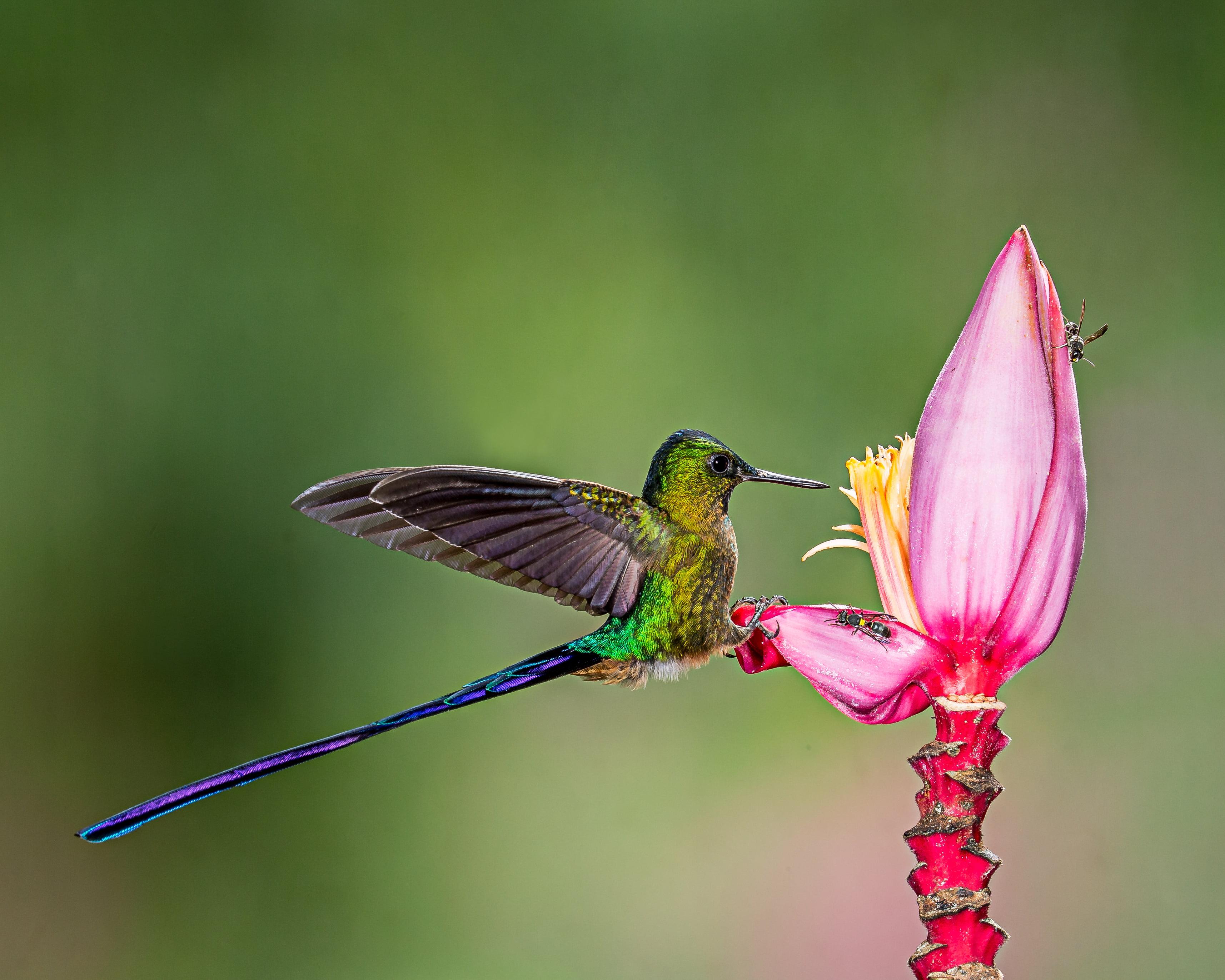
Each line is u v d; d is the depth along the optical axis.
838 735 2.61
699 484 2.41
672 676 2.41
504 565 2.40
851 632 2.38
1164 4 3.12
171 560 2.89
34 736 2.74
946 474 2.37
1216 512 2.71
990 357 2.37
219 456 2.98
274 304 3.10
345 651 2.82
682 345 3.11
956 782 2.36
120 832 2.38
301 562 2.88
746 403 3.06
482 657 2.80
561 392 3.09
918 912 2.36
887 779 2.60
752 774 2.61
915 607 2.38
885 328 3.08
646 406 3.09
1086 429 2.85
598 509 2.41
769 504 2.81
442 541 2.40
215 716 2.79
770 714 2.63
